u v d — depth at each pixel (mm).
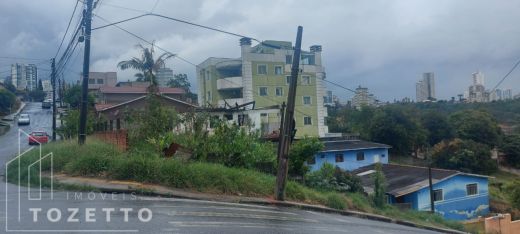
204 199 11023
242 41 46031
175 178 11719
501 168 46312
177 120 16031
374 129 48375
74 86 54656
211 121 16281
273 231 8141
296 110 48125
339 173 19750
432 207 22656
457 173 26641
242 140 15445
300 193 13562
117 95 49094
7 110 60969
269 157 16000
